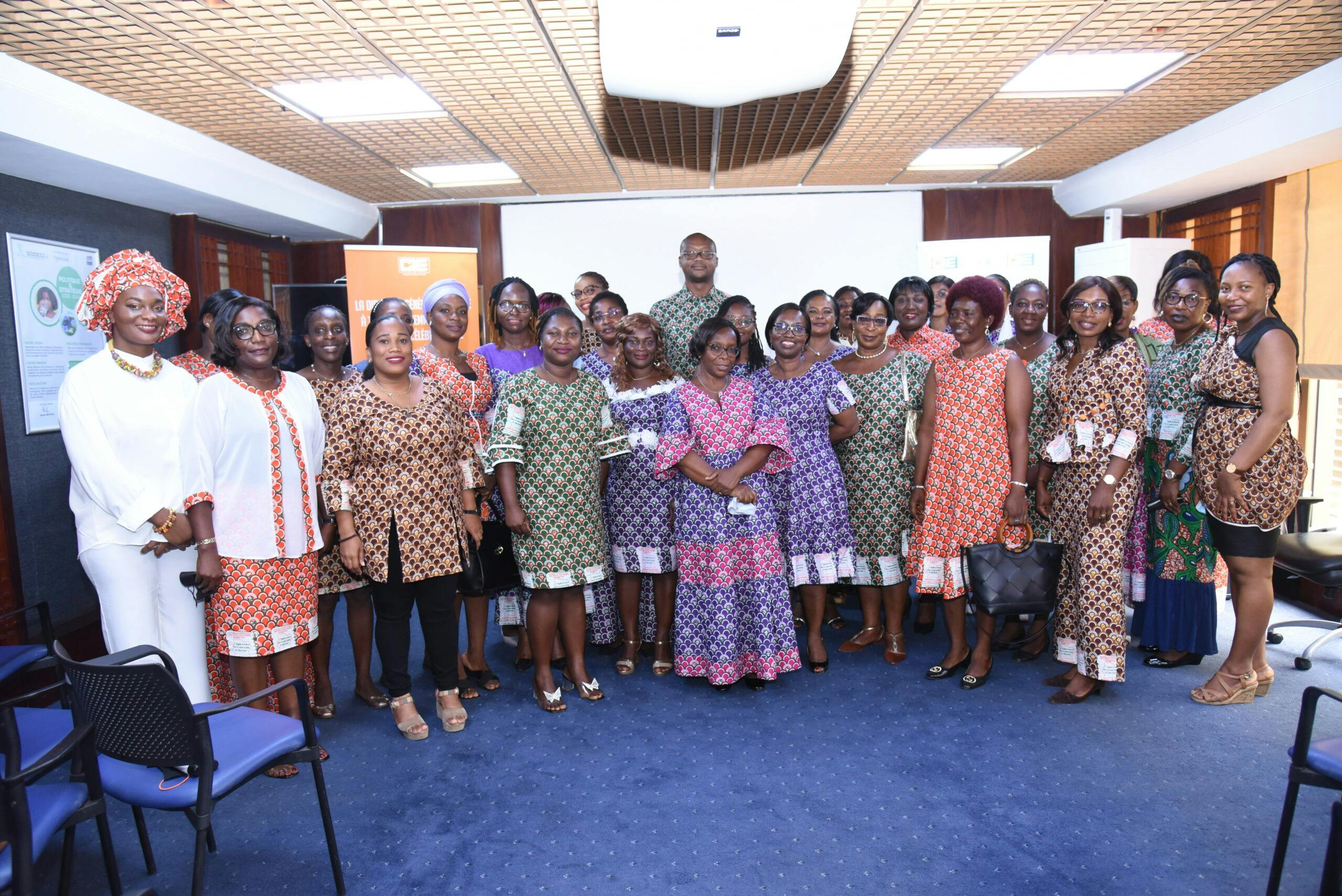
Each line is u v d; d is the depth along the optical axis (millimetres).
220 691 2939
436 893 2023
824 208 6668
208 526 2486
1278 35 3482
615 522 3434
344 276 6770
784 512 3484
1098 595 2959
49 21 2947
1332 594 3891
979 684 3242
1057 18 3256
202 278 5500
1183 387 3178
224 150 4750
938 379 3287
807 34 2842
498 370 3559
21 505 4078
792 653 3236
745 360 3730
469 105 4203
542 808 2412
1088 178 6008
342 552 2764
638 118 4512
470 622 3383
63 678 2357
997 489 3096
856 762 2631
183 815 2449
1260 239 5176
